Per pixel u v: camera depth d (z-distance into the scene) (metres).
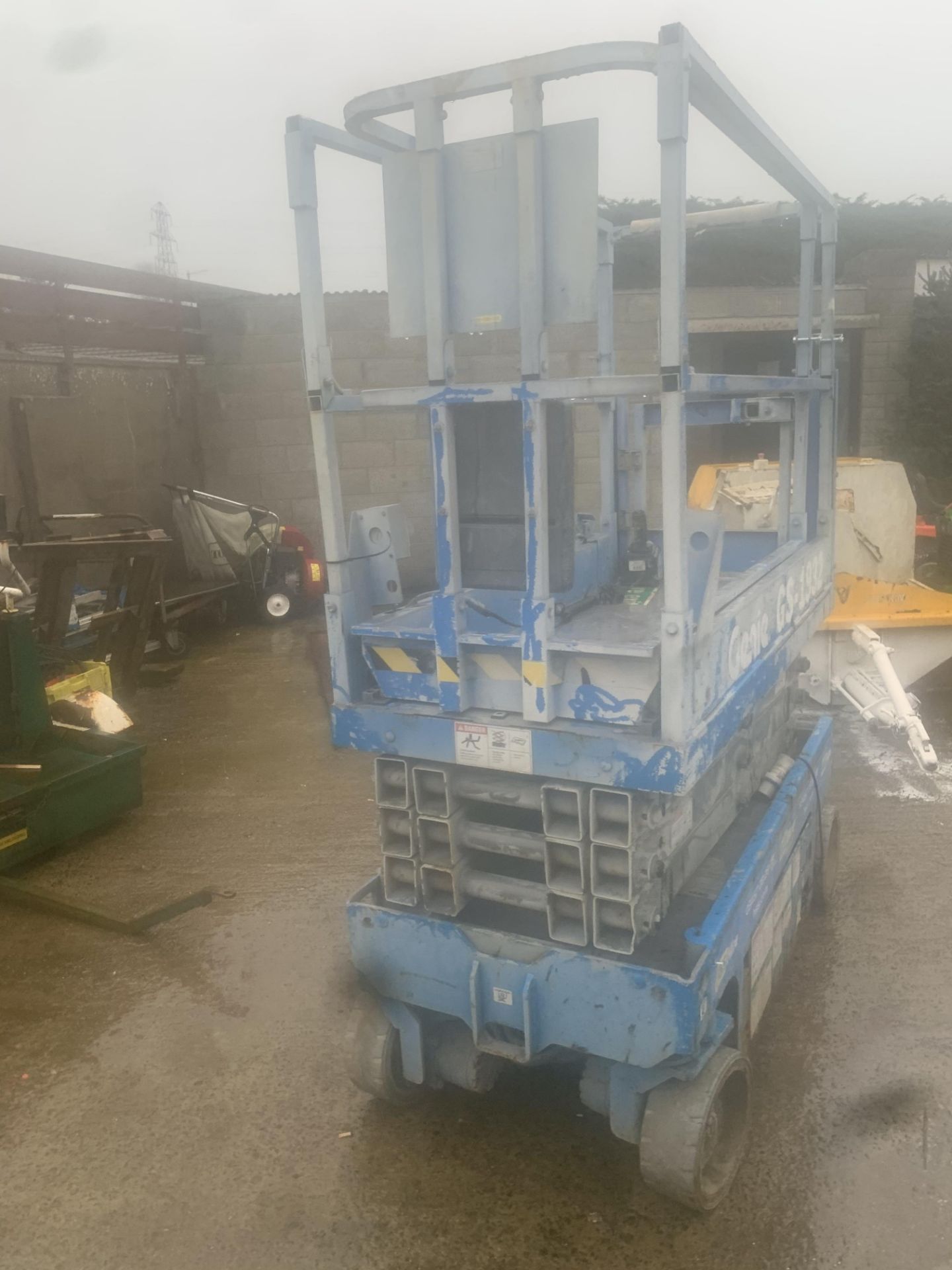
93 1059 3.94
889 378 14.29
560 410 3.07
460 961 3.13
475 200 2.75
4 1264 2.96
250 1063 3.89
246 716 8.50
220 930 4.94
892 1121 3.41
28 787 5.64
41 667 7.05
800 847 4.25
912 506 7.64
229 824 6.25
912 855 5.41
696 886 3.45
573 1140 3.41
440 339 2.83
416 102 2.73
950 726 7.50
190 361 13.55
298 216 2.90
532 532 2.73
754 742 4.01
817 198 4.31
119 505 12.23
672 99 2.38
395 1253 2.95
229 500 12.77
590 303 2.64
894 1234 2.94
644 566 3.94
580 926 3.01
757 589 3.52
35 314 10.69
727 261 16.62
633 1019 2.86
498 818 3.42
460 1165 3.30
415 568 12.91
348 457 13.38
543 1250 2.94
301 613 12.62
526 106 2.58
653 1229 3.00
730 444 15.30
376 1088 3.38
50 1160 3.39
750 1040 3.61
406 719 3.04
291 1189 3.22
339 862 5.65
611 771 2.75
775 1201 3.08
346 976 4.47
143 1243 3.03
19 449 10.79
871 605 7.15
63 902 5.02
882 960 4.40
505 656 2.92
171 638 10.37
